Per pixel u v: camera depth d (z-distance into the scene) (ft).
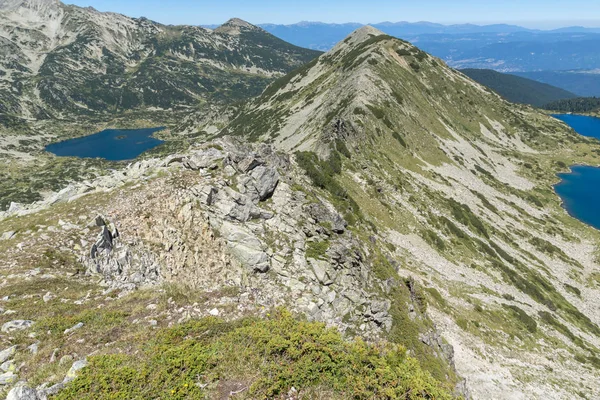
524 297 190.90
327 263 86.99
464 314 149.79
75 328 49.90
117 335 48.88
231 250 81.25
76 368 40.24
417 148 307.17
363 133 267.80
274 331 48.85
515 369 130.52
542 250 263.70
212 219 84.53
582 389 132.67
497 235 252.01
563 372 140.36
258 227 87.15
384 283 101.55
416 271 163.73
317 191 140.87
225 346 45.09
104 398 36.01
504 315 161.68
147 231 83.20
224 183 91.45
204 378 40.45
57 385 37.22
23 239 77.61
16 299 57.52
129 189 96.07
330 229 98.53
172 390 37.47
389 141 284.61
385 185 221.46
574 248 285.02
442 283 164.45
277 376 41.04
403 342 86.48
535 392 120.26
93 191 101.35
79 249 77.36
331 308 80.89
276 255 83.56
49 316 53.36
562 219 328.49
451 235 214.48
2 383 37.99
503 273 202.18
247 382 40.52
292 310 72.54
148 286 68.39
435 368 86.07
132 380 38.34
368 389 42.91
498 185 338.75
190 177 94.58
